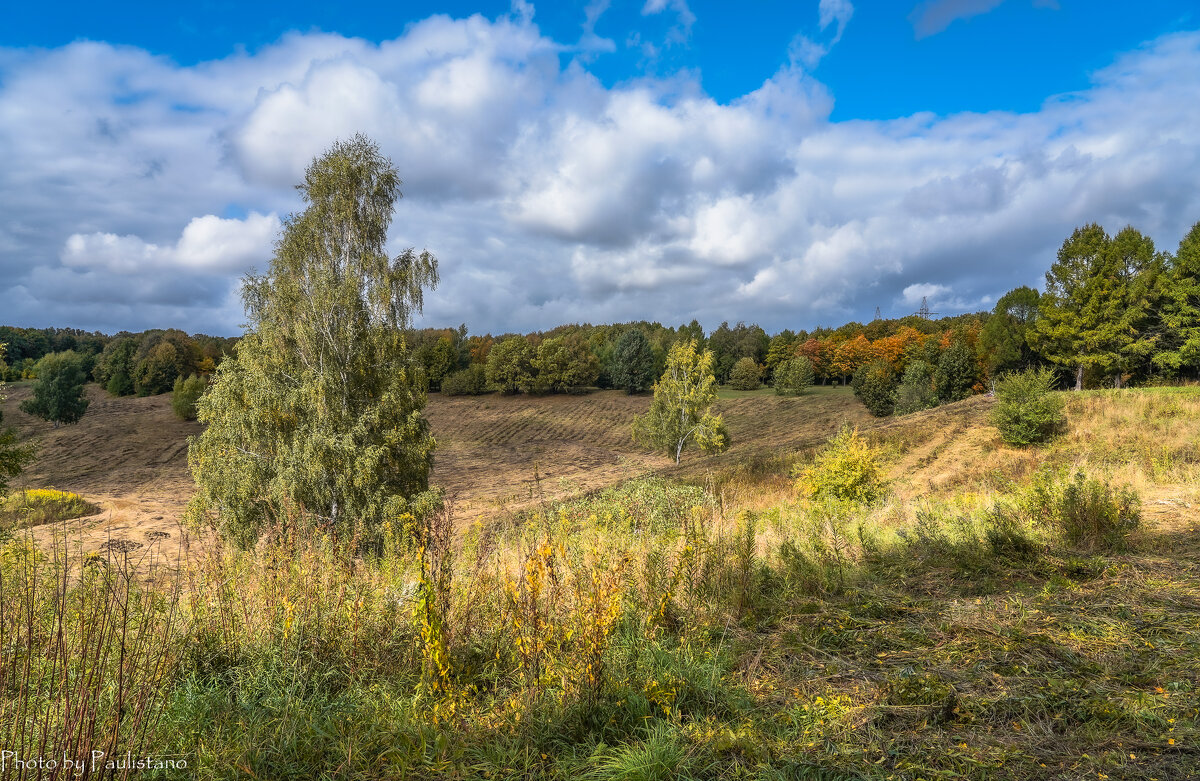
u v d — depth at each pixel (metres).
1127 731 2.68
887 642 3.89
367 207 25.00
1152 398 25.89
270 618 4.09
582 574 4.36
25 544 4.62
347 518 20.58
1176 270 39.00
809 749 2.72
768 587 5.35
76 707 2.69
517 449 67.31
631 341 93.38
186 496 45.56
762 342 104.88
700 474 28.64
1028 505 7.11
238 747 2.95
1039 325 43.19
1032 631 3.85
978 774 2.46
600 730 3.07
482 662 3.95
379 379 24.19
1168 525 6.66
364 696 3.51
